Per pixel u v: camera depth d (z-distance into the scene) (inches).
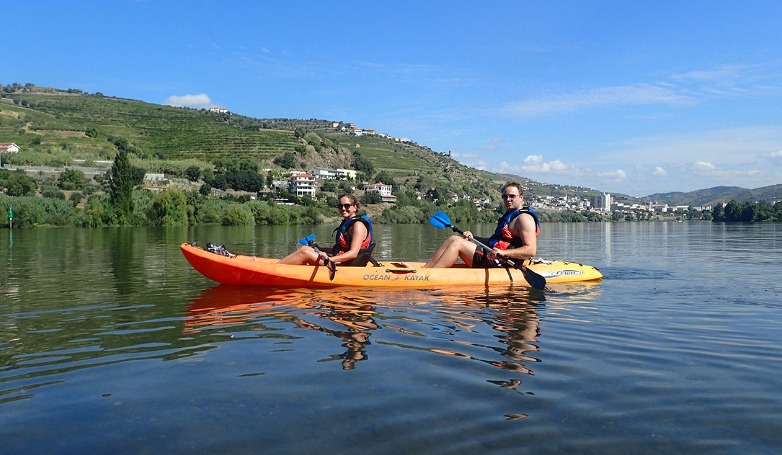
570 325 210.4
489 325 210.2
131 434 108.7
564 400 127.9
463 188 5984.3
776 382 141.3
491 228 2847.0
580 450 102.0
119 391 134.2
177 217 2138.3
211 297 281.1
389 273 314.3
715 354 169.0
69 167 3248.0
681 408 123.0
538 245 876.6
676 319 223.3
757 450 102.1
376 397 129.0
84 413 120.0
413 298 275.1
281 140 5556.1
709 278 371.6
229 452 100.7
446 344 179.9
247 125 6766.7
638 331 200.7
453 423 114.1
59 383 140.8
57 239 1020.5
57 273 406.6
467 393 132.0
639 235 1332.4
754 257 575.8
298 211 2760.8
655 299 276.1
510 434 108.9
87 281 356.2
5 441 105.9
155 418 116.6
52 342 185.8
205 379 143.0
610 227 2425.0
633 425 113.5
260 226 2340.1
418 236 1243.8
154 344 181.8
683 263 505.7
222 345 179.3
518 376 145.8
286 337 190.4
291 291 300.0
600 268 450.9
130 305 259.1
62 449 102.5
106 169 3385.8
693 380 142.9
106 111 6633.9
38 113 5831.7
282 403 125.2
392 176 5880.9
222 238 1147.3
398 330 201.0
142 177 3243.1
